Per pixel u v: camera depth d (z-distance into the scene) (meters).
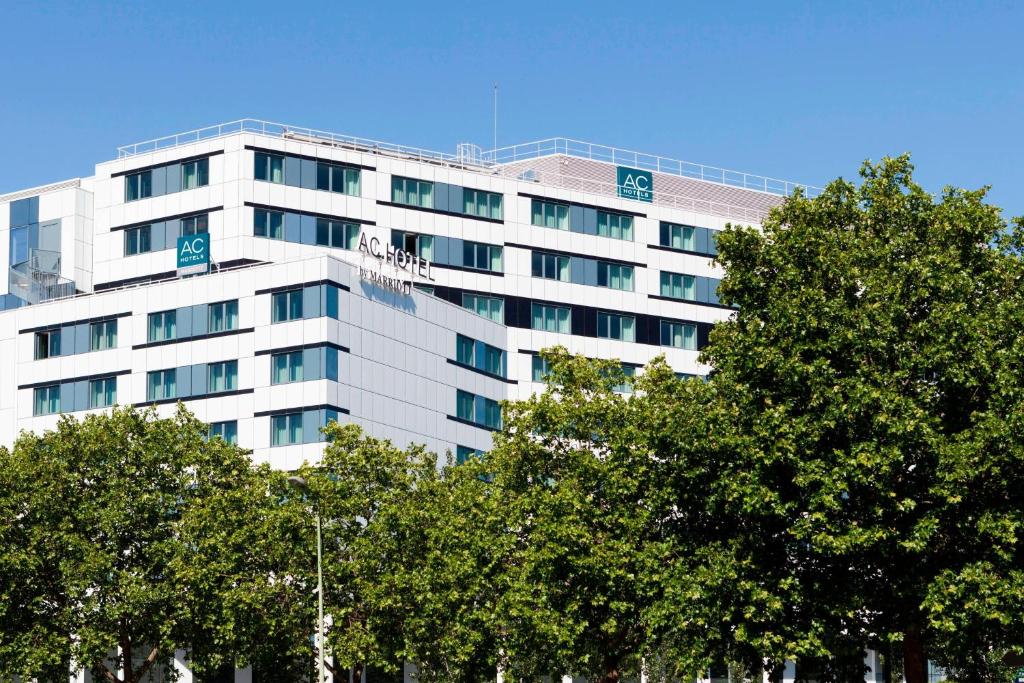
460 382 129.12
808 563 68.00
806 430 64.94
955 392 65.38
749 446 65.81
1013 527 62.12
